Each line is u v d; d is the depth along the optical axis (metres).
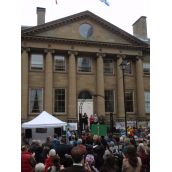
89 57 38.84
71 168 5.13
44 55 36.84
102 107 37.19
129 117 38.97
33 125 19.62
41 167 7.40
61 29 37.25
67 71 37.50
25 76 34.88
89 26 38.59
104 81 38.97
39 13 40.94
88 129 30.36
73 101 36.22
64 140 14.83
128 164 7.15
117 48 39.41
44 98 35.88
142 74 40.22
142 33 44.69
